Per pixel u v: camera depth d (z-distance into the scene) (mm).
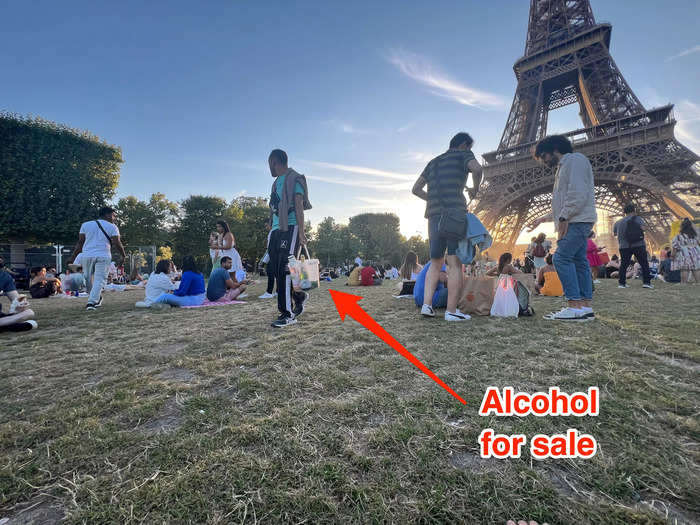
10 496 958
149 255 24234
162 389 1754
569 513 875
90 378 1969
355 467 1068
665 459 1076
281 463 1087
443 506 903
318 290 8688
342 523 856
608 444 1166
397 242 62188
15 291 3562
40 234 19625
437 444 1182
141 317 4453
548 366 1966
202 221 41188
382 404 1503
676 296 5473
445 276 4660
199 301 5875
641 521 851
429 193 3871
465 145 3789
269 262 3715
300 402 1554
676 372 1851
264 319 4023
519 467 1054
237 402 1573
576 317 3473
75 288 10109
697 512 874
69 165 20609
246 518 877
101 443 1215
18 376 2018
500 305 3906
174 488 978
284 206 3543
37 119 20297
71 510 910
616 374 1808
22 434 1295
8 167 18516
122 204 37781
